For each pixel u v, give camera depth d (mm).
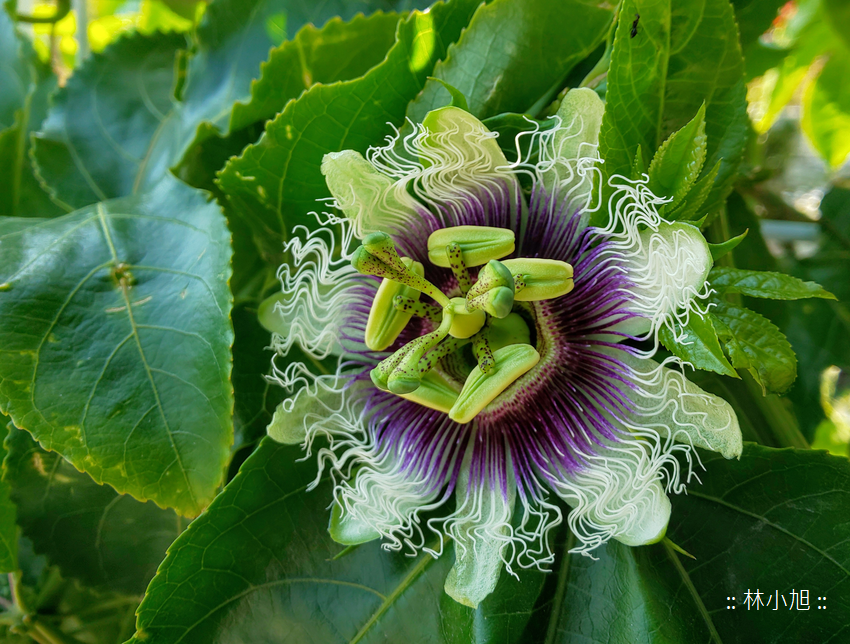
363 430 151
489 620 149
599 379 143
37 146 180
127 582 166
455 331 149
